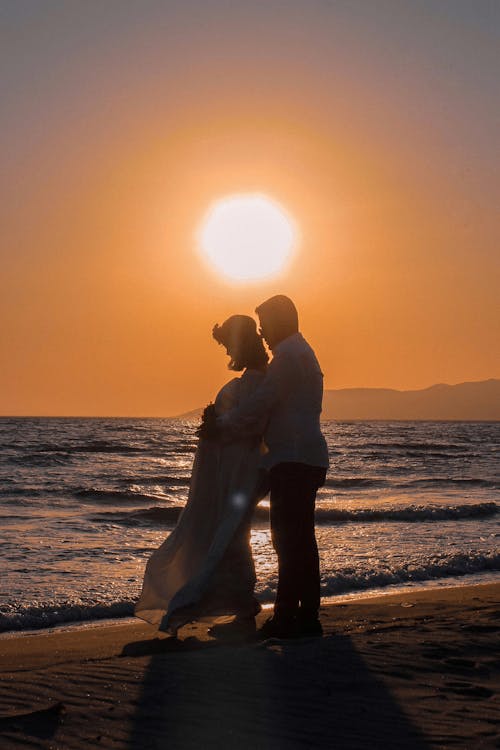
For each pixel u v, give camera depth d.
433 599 7.40
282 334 5.09
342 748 2.77
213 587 4.90
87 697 3.37
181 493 24.41
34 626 6.94
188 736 2.89
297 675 3.72
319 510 16.83
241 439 5.00
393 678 3.68
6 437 67.31
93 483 26.66
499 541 12.81
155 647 4.72
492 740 2.85
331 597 8.20
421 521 16.12
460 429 144.25
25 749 2.74
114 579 9.13
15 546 11.88
